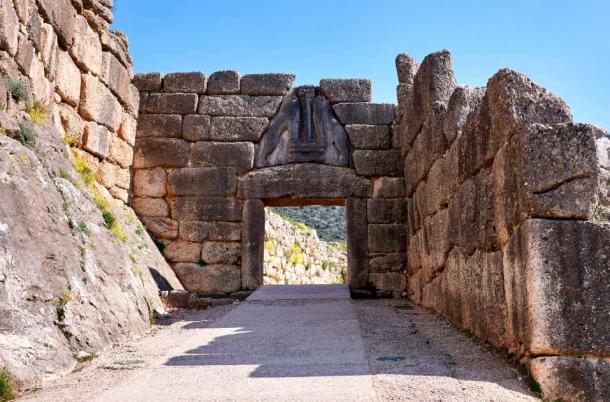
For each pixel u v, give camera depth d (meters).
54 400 4.52
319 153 12.55
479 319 6.81
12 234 5.91
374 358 5.94
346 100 12.77
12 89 7.68
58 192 7.52
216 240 12.28
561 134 5.32
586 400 4.89
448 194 8.41
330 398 4.50
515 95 5.71
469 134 7.21
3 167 6.44
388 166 12.49
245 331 7.49
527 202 5.26
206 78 12.91
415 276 11.28
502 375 5.31
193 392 4.72
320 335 7.15
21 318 5.38
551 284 5.07
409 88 12.47
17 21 7.74
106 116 10.99
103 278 7.28
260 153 12.60
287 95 12.88
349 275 12.20
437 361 5.80
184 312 9.70
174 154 12.54
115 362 5.81
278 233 18.70
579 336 4.99
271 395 4.61
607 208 5.65
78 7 9.98
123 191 11.93
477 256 6.89
